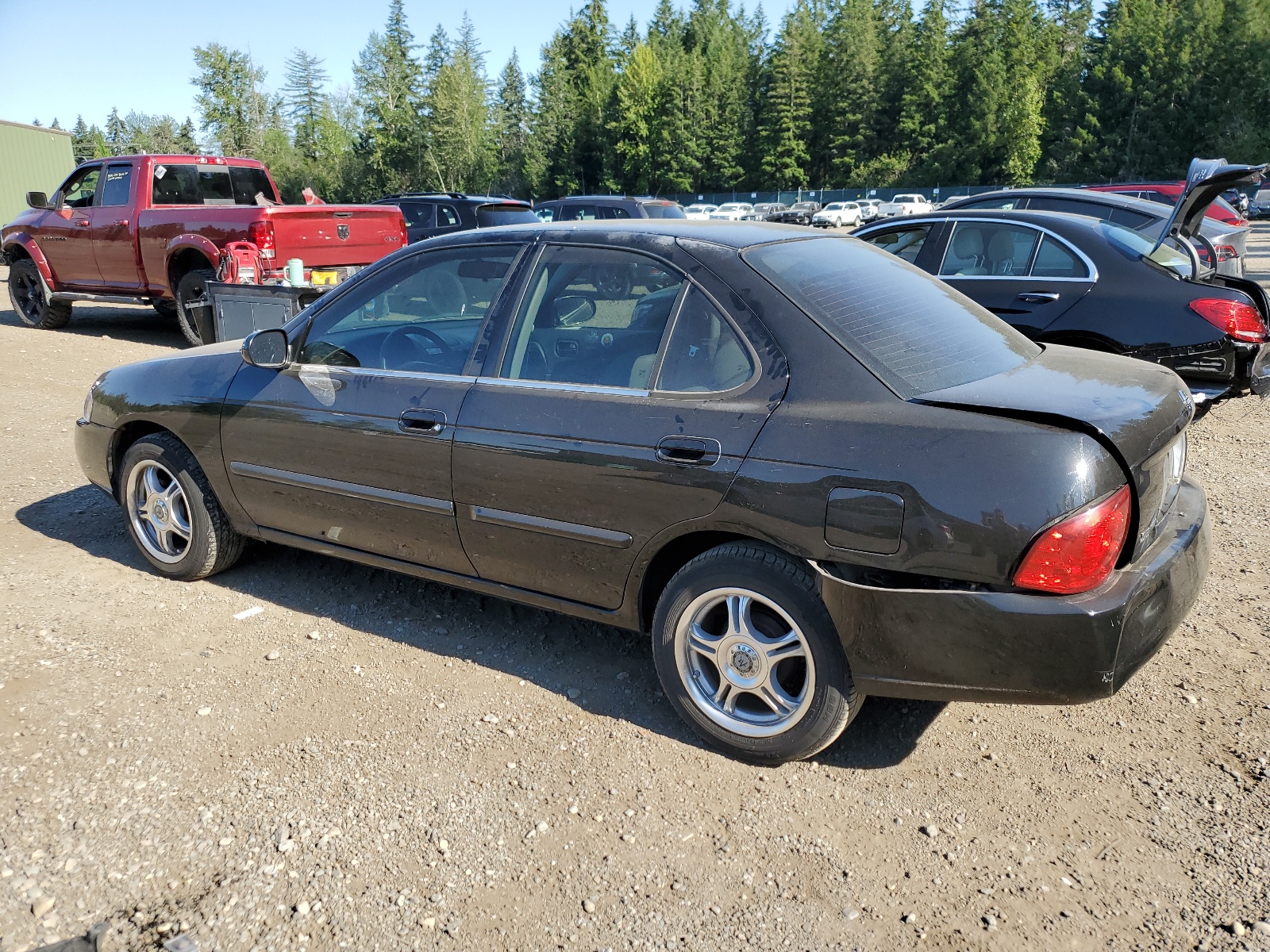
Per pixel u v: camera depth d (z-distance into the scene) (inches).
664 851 104.9
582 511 126.3
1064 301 256.2
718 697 123.0
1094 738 126.5
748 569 114.7
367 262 431.8
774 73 3316.9
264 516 164.7
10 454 258.7
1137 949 90.7
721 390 117.6
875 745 125.9
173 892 97.2
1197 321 237.5
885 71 3316.9
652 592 129.1
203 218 413.7
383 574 182.2
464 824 108.8
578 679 143.2
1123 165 2859.3
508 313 137.6
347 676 142.6
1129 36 2891.2
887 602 105.6
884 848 105.4
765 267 121.3
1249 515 207.5
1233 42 2711.6
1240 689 136.9
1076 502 97.3
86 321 529.0
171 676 141.1
